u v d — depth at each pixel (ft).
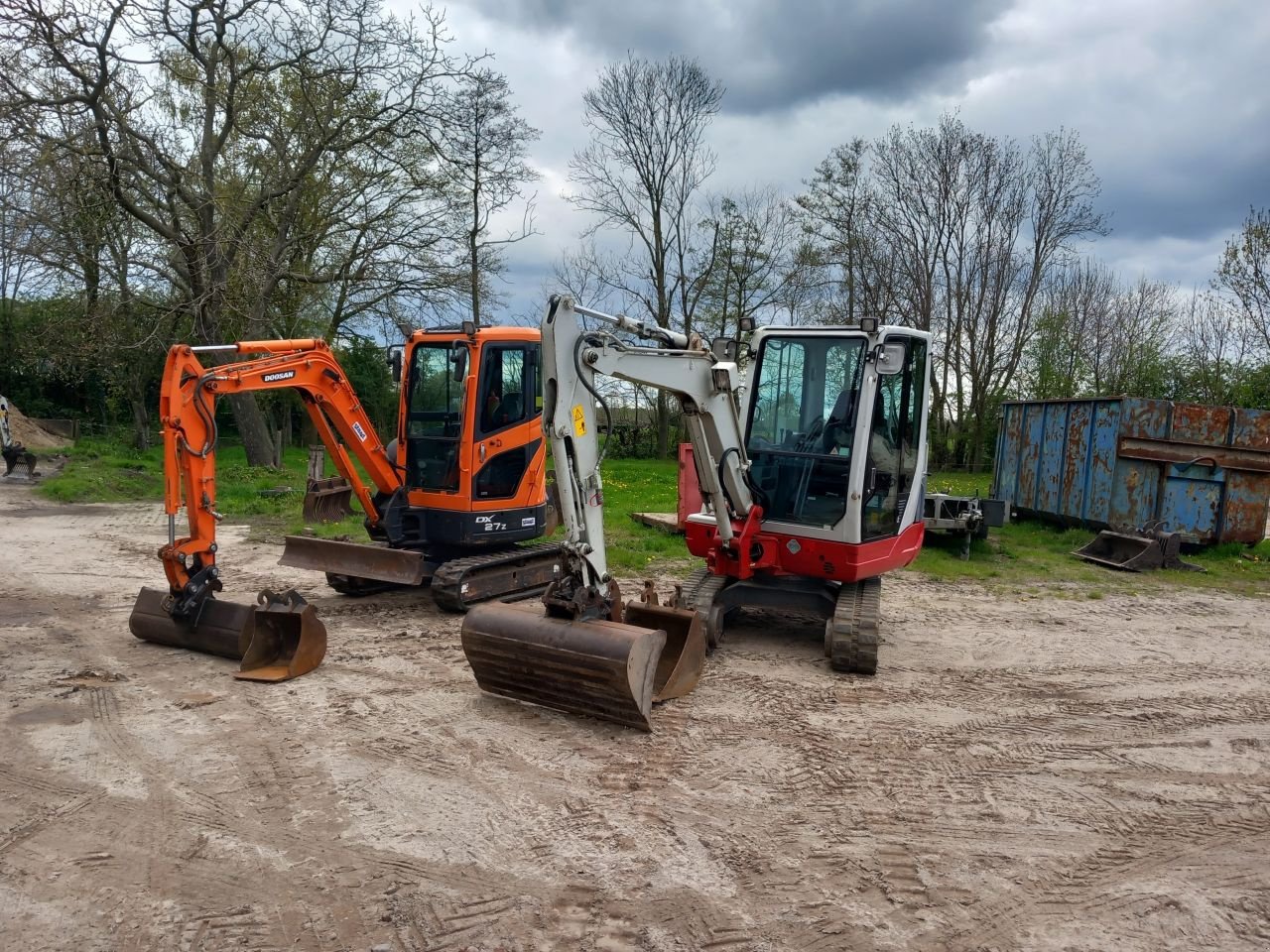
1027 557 39.78
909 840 13.58
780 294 100.07
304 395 25.64
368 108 65.72
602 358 17.31
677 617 19.92
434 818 13.74
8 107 50.55
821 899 11.84
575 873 12.30
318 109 63.82
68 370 71.97
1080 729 18.76
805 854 13.03
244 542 38.88
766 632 25.57
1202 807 15.14
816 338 22.58
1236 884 12.67
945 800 15.02
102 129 54.95
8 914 11.00
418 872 12.21
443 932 10.86
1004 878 12.60
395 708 18.33
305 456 98.48
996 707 19.93
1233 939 11.30
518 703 18.78
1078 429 44.52
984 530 41.14
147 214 61.05
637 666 16.76
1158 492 41.55
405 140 67.62
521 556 27.78
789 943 10.87
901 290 91.66
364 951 10.46
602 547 18.13
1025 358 95.25
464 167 71.15
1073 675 22.63
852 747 17.20
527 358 27.66
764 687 20.49
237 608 21.18
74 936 10.59
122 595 28.37
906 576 35.14
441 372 27.43
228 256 63.41
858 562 21.80
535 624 17.63
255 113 63.52
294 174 64.90
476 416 26.30
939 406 96.53
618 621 19.36
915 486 24.47
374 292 73.36
